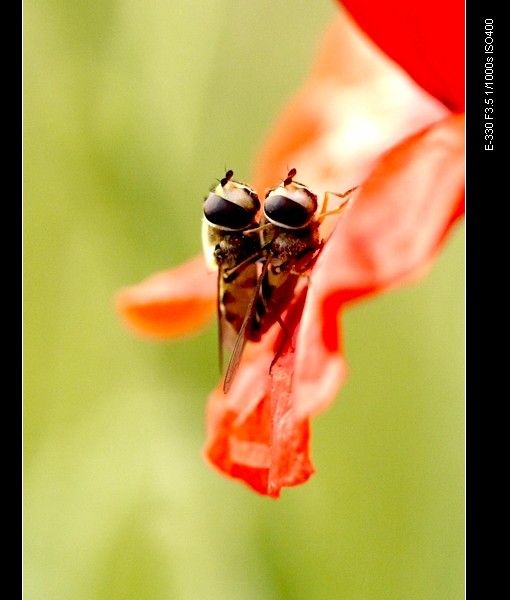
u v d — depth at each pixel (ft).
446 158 0.56
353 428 0.67
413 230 0.55
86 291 0.67
